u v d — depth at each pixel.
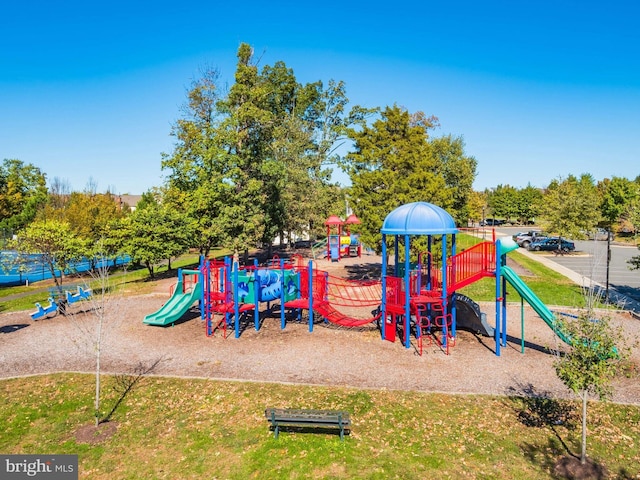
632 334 15.99
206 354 14.39
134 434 9.55
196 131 37.91
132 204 100.25
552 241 44.62
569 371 8.20
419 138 23.03
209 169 31.20
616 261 36.97
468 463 8.34
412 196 21.42
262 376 12.45
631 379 11.99
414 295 15.56
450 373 12.59
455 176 36.41
